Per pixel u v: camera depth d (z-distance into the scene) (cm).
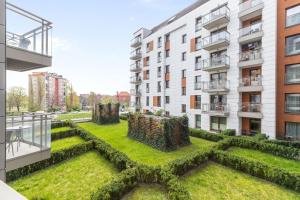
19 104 3528
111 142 1564
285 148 1193
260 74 1750
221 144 1332
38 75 5597
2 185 305
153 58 3269
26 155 544
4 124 469
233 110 1895
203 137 1728
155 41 3225
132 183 811
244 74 1864
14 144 611
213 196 754
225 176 932
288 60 1582
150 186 834
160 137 1351
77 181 874
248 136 1689
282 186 829
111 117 2580
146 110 3444
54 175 934
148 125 1491
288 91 1580
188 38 2502
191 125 2445
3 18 471
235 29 1886
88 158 1167
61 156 1109
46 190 793
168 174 834
